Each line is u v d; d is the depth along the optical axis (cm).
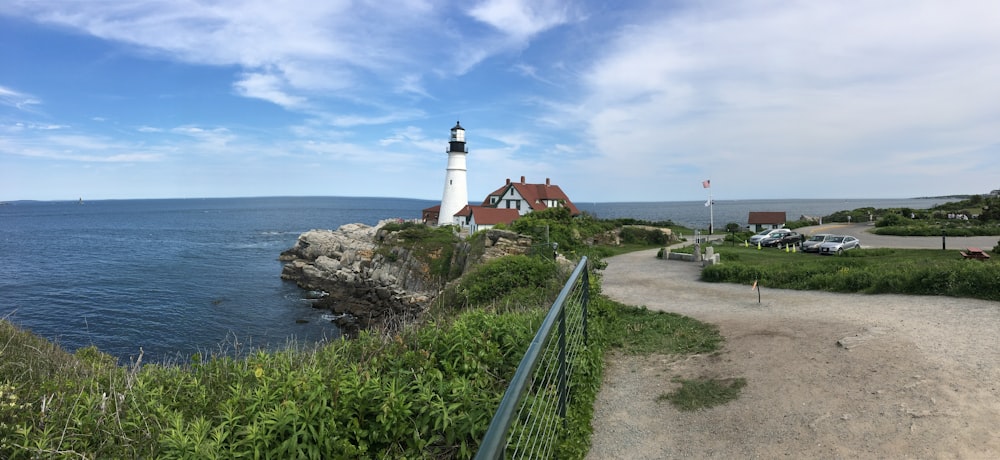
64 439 421
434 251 3806
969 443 469
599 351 752
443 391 497
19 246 6875
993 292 1127
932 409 539
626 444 539
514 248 2906
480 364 591
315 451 399
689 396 649
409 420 461
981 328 840
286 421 407
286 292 3644
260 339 2403
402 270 3781
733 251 3278
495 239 3002
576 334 691
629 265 2606
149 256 5744
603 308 1082
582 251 2450
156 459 400
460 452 443
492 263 1800
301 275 4234
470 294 1598
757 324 998
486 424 458
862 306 1140
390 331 759
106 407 479
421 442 439
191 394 531
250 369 575
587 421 561
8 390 481
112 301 3209
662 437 549
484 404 484
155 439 425
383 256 4028
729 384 675
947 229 4534
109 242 7556
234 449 399
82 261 5231
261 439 399
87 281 3950
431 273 3603
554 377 564
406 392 502
